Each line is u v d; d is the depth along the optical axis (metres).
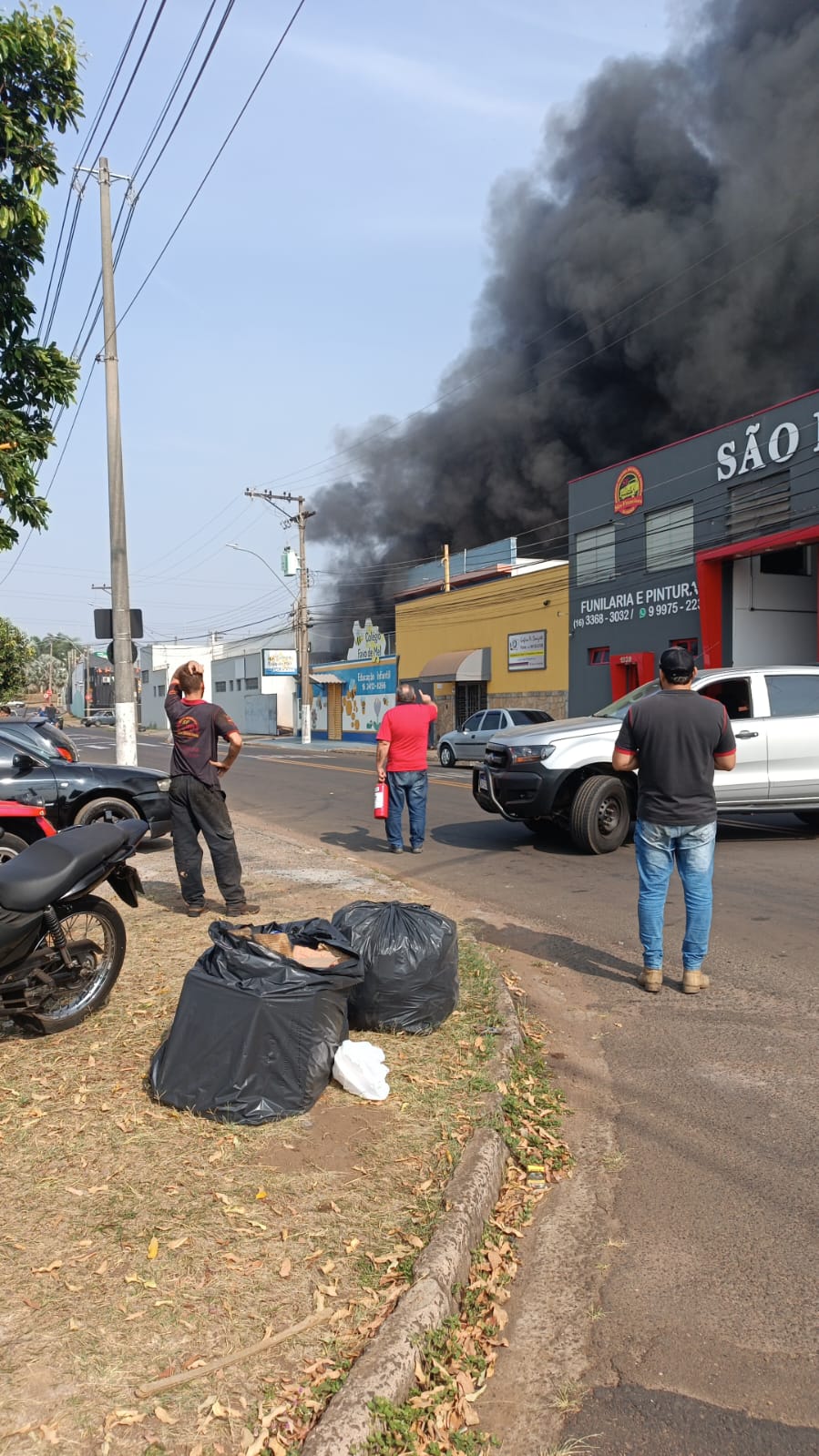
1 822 7.74
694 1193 3.50
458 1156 3.50
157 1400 2.33
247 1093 3.78
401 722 10.21
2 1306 2.66
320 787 19.42
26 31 6.29
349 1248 2.94
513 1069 4.39
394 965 4.62
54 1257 2.89
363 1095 3.94
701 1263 3.09
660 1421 2.44
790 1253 3.13
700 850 5.48
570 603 29.64
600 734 10.00
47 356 7.16
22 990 4.63
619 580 27.62
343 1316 2.63
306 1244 2.96
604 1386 2.57
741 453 23.50
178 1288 2.75
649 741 5.43
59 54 6.40
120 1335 2.55
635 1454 2.34
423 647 38.56
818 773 10.08
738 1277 3.01
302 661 44.16
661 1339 2.74
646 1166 3.70
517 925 7.20
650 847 5.54
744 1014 5.26
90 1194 3.24
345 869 9.11
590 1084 4.44
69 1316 2.62
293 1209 3.15
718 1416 2.46
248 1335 2.56
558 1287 2.99
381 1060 4.09
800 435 21.91
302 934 4.54
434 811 14.25
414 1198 3.23
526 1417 2.47
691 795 5.41
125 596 12.73
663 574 26.11
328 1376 2.42
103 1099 3.96
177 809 7.05
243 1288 2.75
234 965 4.00
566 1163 3.72
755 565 24.52
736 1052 4.76
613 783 9.88
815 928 6.89
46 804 9.94
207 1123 3.74
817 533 21.09
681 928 7.00
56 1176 3.35
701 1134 3.94
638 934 6.87
